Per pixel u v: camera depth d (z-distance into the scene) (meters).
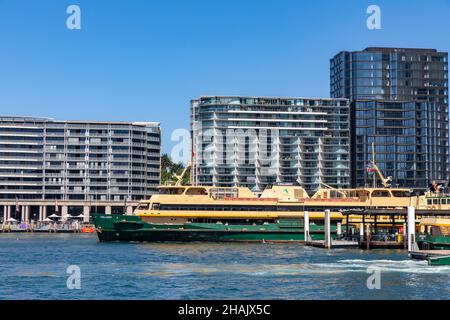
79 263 100.19
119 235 145.00
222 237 145.50
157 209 147.62
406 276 85.19
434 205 142.50
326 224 132.50
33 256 112.94
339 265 96.81
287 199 153.50
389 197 155.50
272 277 84.19
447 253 102.94
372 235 135.38
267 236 147.25
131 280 81.94
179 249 127.31
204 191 151.75
